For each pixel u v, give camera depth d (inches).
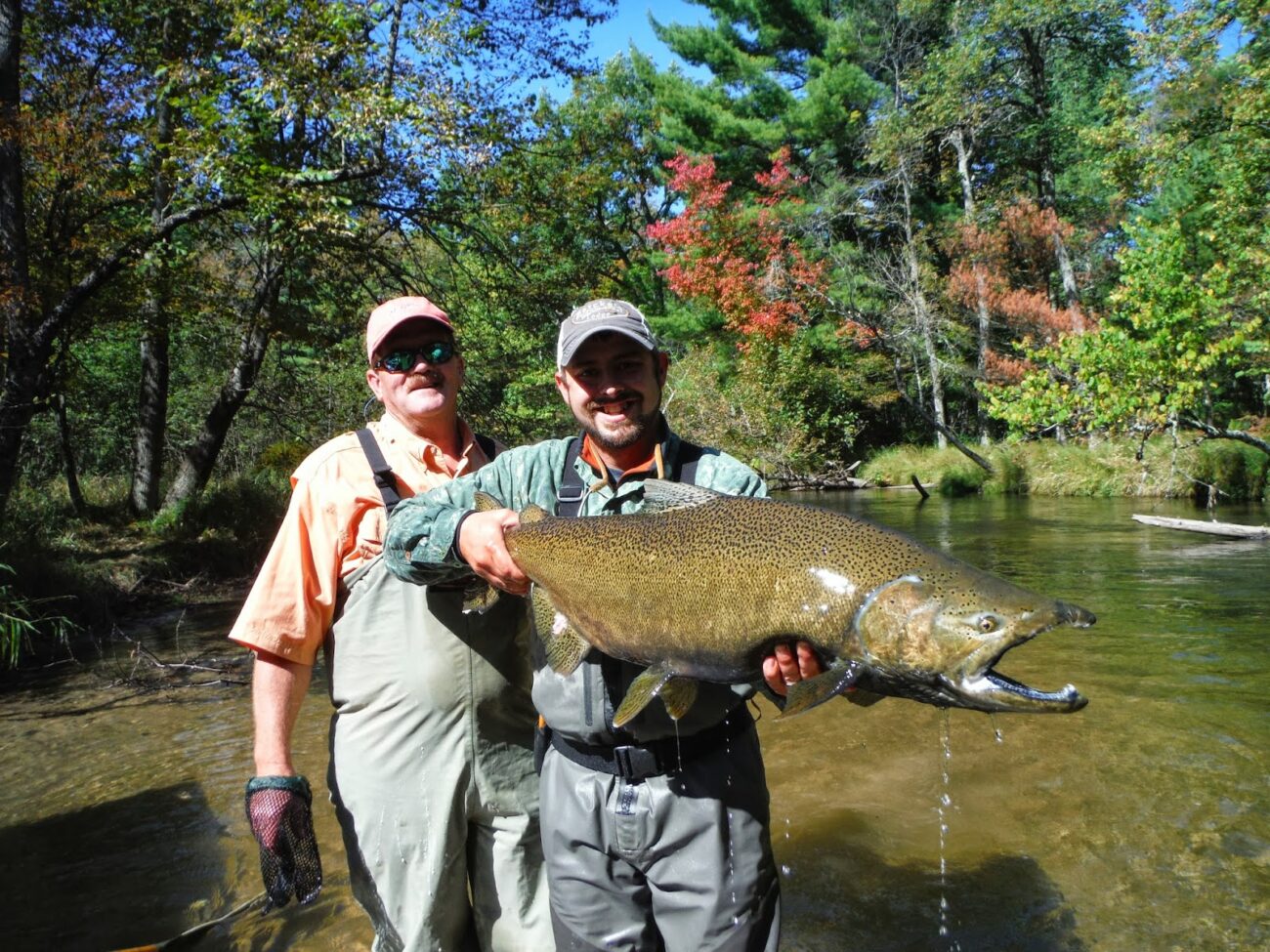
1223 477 725.3
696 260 1120.2
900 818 166.9
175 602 440.1
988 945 126.8
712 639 86.7
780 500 89.3
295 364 762.2
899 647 78.3
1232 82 715.4
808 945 129.3
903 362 1199.6
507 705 111.6
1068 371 591.2
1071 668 257.0
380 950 111.4
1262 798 166.7
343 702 110.9
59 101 484.7
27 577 373.4
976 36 1082.1
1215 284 535.8
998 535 563.8
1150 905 134.0
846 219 1253.7
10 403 443.8
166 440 898.7
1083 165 1253.1
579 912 97.3
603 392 98.5
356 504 112.2
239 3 453.4
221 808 185.9
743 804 94.8
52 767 213.0
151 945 135.4
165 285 503.2
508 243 604.1
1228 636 288.5
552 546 94.7
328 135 529.0
